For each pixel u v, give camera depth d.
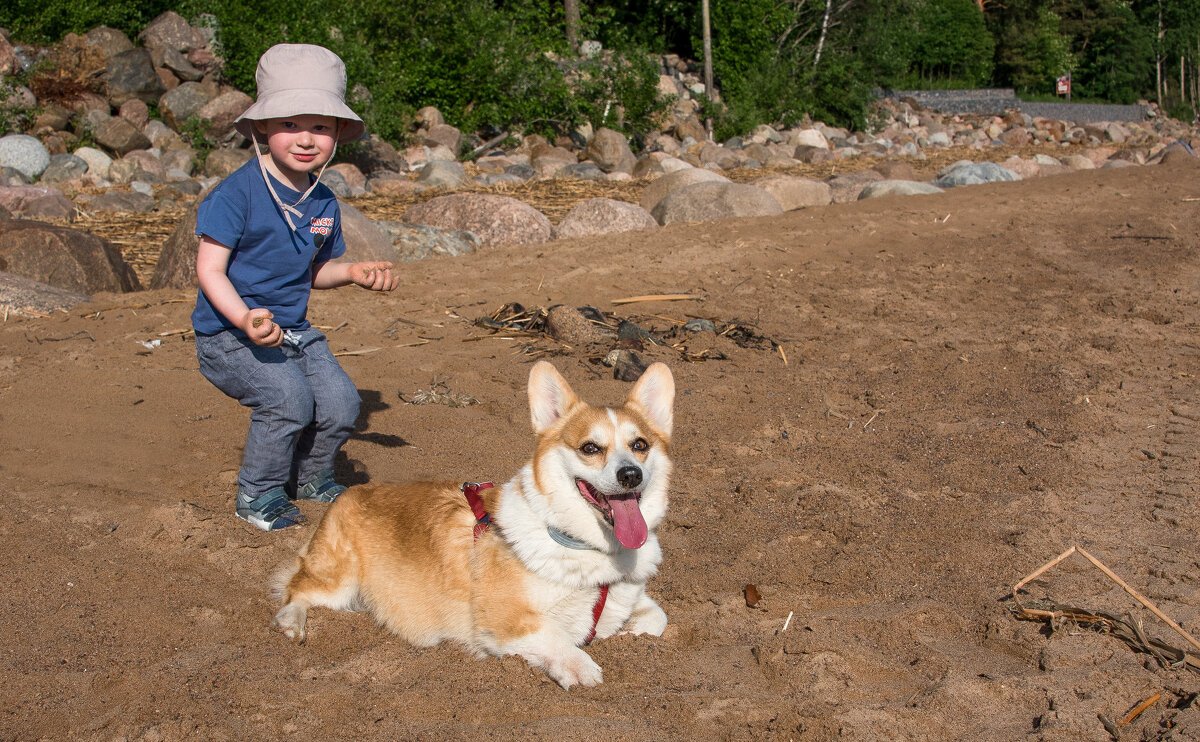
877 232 13.19
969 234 13.19
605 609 3.89
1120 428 6.64
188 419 6.38
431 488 4.28
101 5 23.06
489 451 6.12
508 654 3.69
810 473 5.98
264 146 4.74
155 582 4.27
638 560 3.87
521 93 27.66
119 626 3.93
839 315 9.75
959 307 9.98
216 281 4.35
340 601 4.21
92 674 3.54
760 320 9.52
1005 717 3.34
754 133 32.53
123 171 19.11
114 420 6.21
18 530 4.60
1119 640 3.84
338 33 23.77
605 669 3.68
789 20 35.84
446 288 10.38
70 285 10.02
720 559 4.85
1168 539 4.93
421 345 8.45
